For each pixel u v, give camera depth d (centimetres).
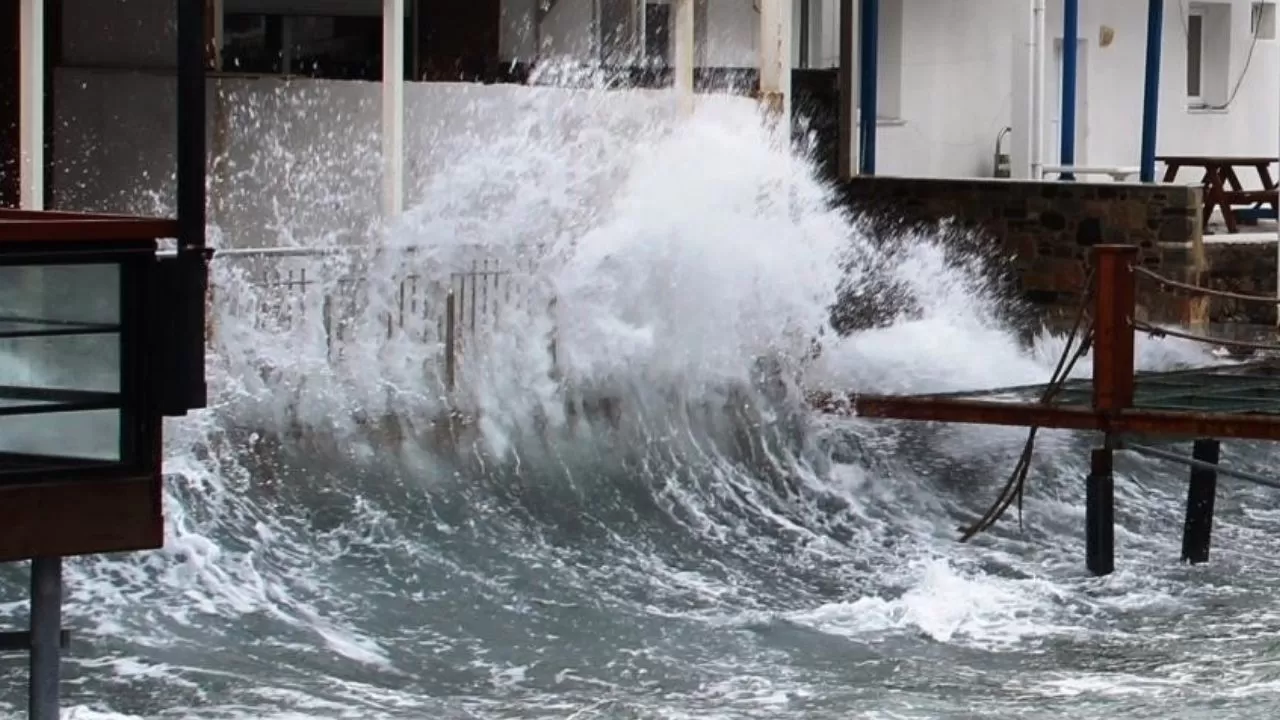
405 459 2197
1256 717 1641
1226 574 2225
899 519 2409
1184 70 4000
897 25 3653
